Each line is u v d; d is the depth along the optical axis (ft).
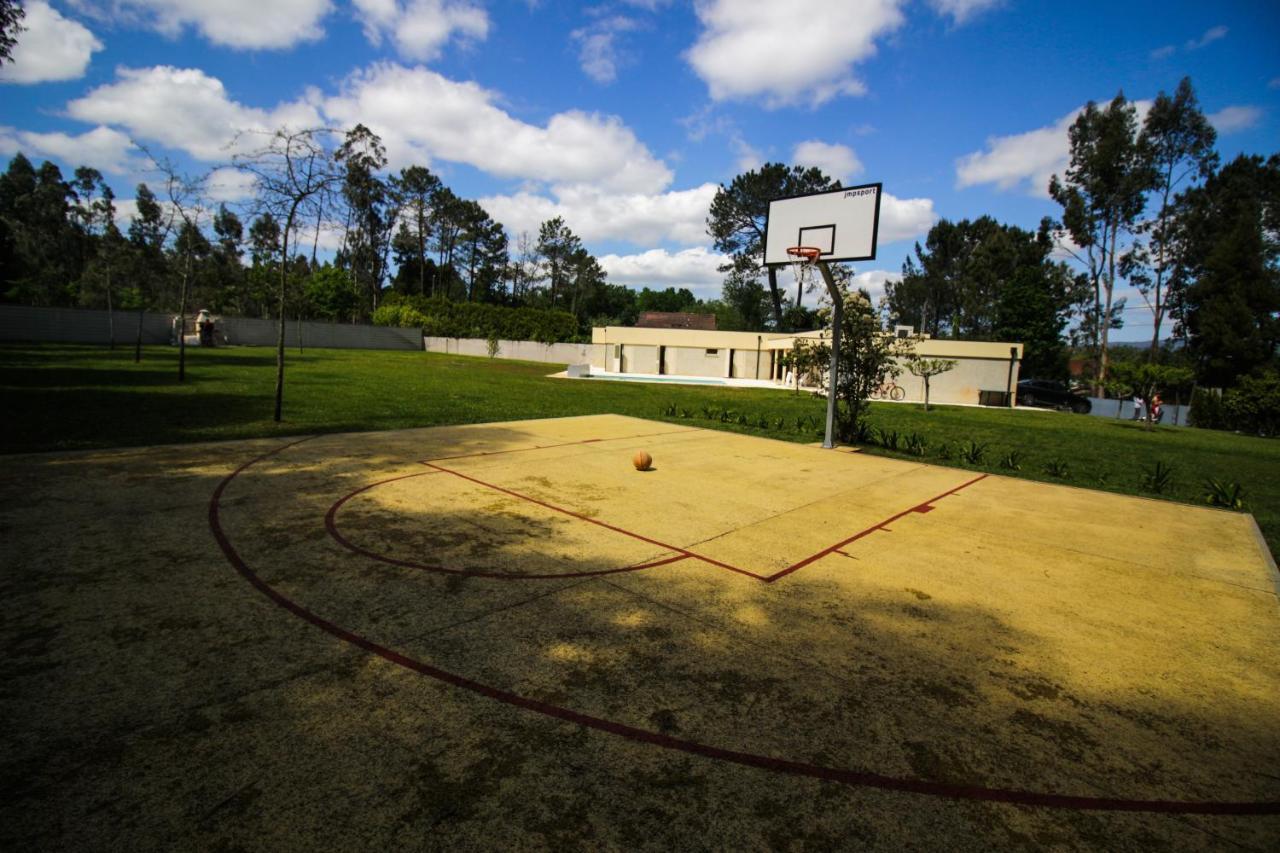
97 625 10.57
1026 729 8.89
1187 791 7.70
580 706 8.87
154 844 6.00
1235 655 11.73
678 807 6.91
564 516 18.92
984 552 17.53
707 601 13.01
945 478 28.68
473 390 59.88
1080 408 94.53
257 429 30.45
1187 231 117.08
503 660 10.09
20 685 8.69
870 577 14.98
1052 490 27.17
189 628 10.63
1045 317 138.82
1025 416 75.10
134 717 8.09
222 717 8.19
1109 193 120.26
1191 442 55.88
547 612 12.03
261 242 39.93
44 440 24.98
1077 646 11.78
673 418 46.26
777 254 36.11
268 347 119.24
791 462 30.73
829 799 7.18
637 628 11.54
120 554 13.82
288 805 6.63
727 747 8.07
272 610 11.47
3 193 149.59
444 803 6.78
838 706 9.21
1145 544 19.19
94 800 6.57
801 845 6.42
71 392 39.29
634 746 7.99
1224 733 9.08
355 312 164.96
